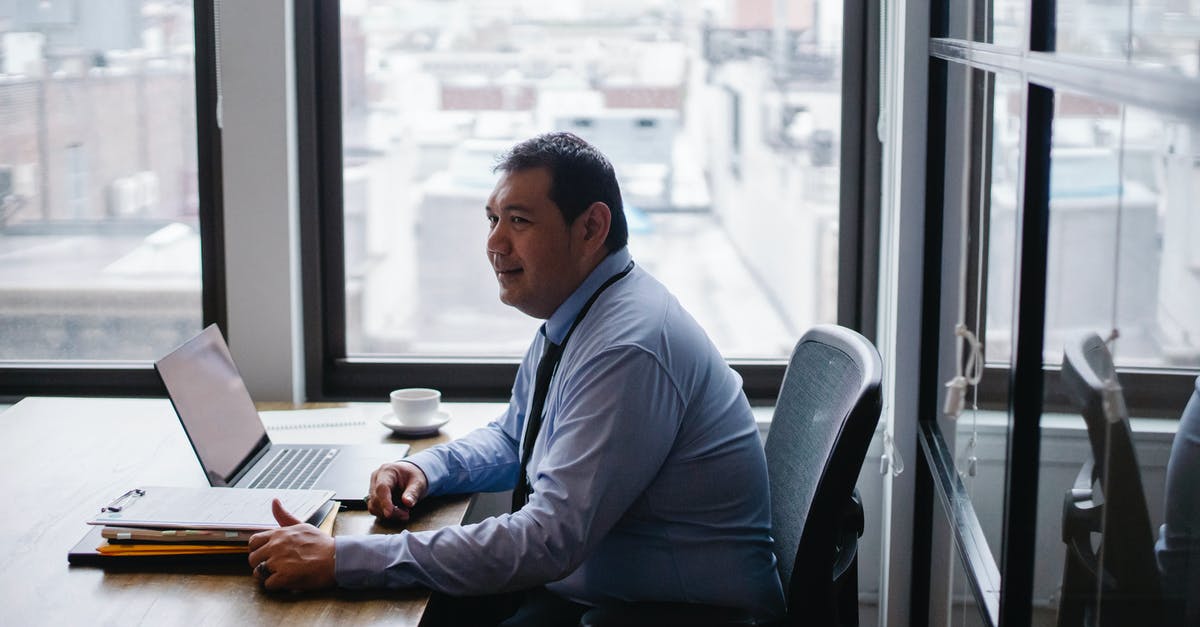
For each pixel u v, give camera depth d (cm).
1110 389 106
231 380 213
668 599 178
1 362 278
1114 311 105
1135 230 98
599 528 167
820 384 178
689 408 177
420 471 195
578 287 185
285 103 258
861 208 269
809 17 263
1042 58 122
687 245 274
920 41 230
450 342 279
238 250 264
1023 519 137
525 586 164
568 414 171
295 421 241
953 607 215
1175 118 88
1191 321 86
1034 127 128
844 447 153
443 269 277
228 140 260
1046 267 130
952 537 214
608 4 264
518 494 193
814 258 273
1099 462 110
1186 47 85
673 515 177
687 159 270
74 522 182
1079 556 118
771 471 192
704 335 184
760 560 180
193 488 185
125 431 231
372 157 272
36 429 232
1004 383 164
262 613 151
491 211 187
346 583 159
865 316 270
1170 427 91
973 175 194
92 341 278
